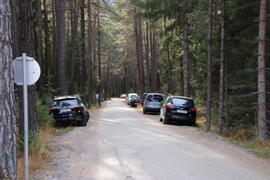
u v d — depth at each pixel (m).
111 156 8.84
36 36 25.12
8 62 4.31
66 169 7.41
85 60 33.47
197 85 19.52
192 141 11.72
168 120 17.72
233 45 15.17
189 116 17.42
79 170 7.32
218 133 13.68
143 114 26.02
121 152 9.41
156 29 31.78
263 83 11.23
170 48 28.86
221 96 13.91
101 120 19.98
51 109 16.12
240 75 14.88
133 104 39.53
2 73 4.23
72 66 28.73
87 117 18.14
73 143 11.02
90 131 14.40
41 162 7.83
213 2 14.67
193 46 22.02
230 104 15.08
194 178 6.66
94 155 9.00
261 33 11.08
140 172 7.13
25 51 9.56
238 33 14.92
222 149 10.02
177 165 7.79
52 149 9.85
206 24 15.59
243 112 14.67
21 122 9.45
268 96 13.55
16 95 12.40
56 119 15.99
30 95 9.91
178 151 9.62
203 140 11.99
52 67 36.12
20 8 9.59
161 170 7.30
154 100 26.12
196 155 9.04
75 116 16.09
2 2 4.26
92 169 7.42
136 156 8.84
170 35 24.92
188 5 18.83
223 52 13.77
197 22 15.84
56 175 6.88
